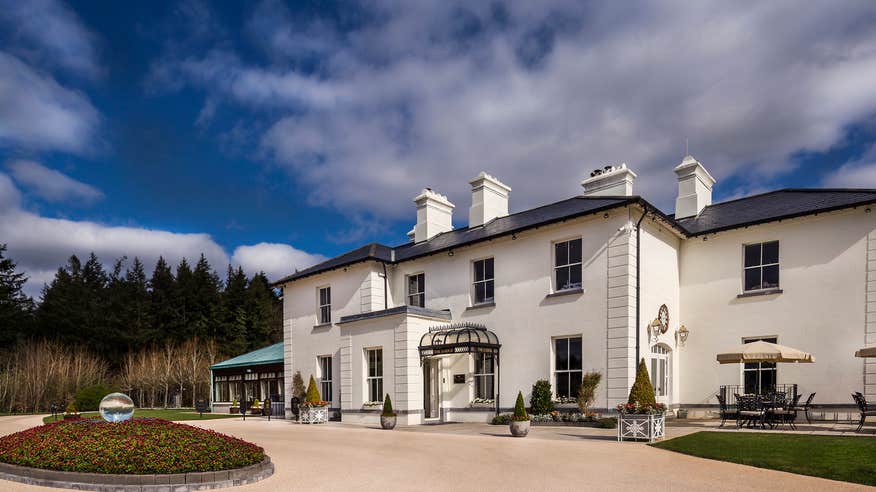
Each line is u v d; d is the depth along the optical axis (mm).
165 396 45062
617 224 16891
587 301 17297
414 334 19688
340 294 24516
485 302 20281
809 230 16938
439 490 8016
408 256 22953
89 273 67812
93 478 8609
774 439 11328
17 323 51625
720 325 18375
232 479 8914
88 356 49875
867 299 15664
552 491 7797
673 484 8070
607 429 15414
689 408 18609
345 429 17844
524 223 19625
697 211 20625
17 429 19094
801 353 14273
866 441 10508
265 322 62000
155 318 58938
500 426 17531
